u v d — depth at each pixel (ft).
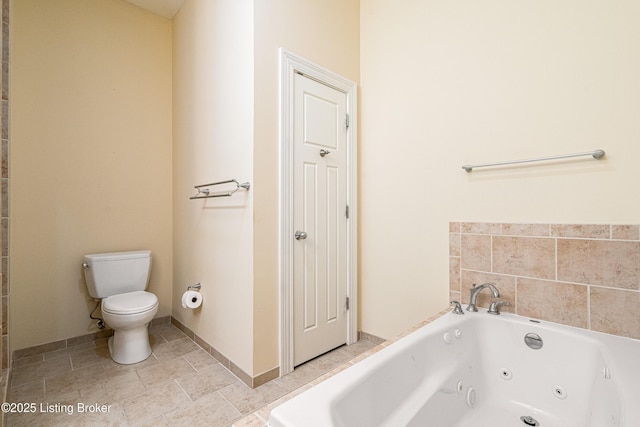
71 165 7.75
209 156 7.27
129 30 8.66
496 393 5.11
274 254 6.17
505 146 5.56
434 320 5.23
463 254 6.09
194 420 4.90
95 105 8.11
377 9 7.66
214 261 7.05
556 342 4.74
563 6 4.97
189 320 8.16
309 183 6.79
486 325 5.39
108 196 8.30
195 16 7.97
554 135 5.06
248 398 5.47
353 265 7.75
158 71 9.20
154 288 9.06
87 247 7.95
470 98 6.00
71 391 5.66
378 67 7.62
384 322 7.50
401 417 3.84
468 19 6.04
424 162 6.70
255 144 5.85
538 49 5.21
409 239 6.98
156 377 6.16
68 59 7.71
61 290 7.57
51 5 7.48
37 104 7.29
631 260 4.43
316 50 6.91
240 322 6.13
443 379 4.60
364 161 7.91
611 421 3.48
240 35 6.17
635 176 4.39
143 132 8.89
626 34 4.45
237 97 6.26
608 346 4.25
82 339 7.80
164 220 9.28
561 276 5.01
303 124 6.67
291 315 6.38
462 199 6.12
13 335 6.94
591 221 4.74
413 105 6.91
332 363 6.73
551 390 4.67
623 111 4.47
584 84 4.79
